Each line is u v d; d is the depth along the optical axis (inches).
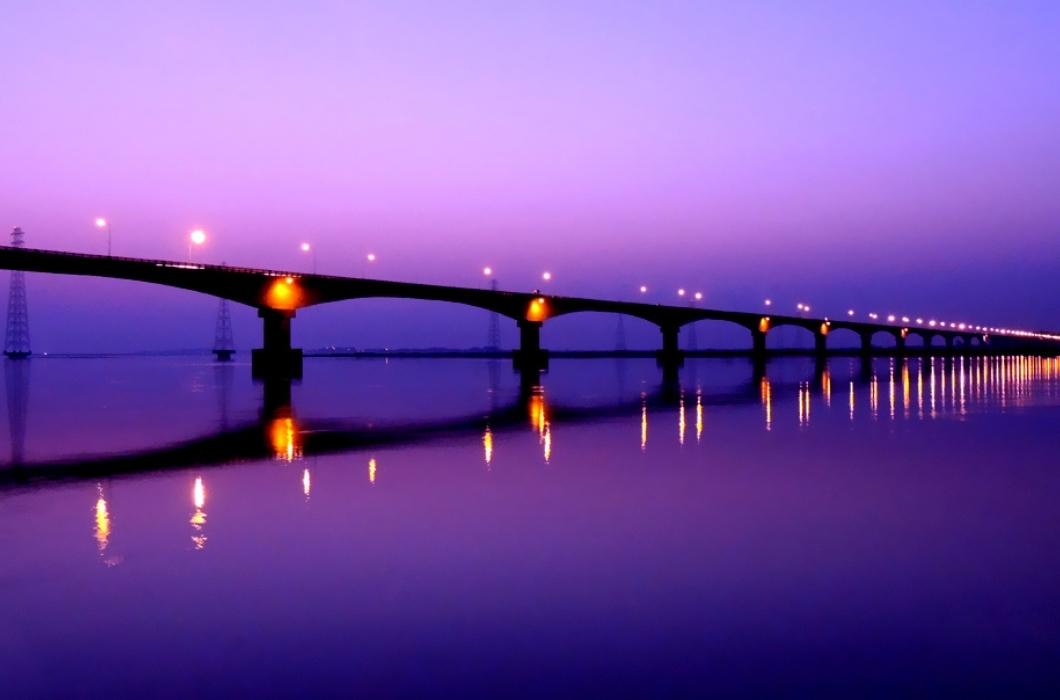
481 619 561.3
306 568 683.4
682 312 7135.8
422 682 466.0
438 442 1531.7
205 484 1082.7
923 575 658.2
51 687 463.5
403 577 657.6
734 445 1481.3
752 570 673.6
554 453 1374.3
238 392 3250.5
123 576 664.4
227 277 3826.3
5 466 1256.2
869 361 7637.8
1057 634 530.6
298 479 1119.0
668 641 521.7
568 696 448.5
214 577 660.1
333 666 487.2
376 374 5270.7
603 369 5905.5
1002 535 791.7
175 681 469.7
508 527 827.4
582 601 597.6
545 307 5836.6
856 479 1109.1
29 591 626.8
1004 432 1685.5
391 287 4645.7
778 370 5457.7
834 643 517.7
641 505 935.0
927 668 481.1
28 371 7081.7
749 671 478.0
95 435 1692.9
